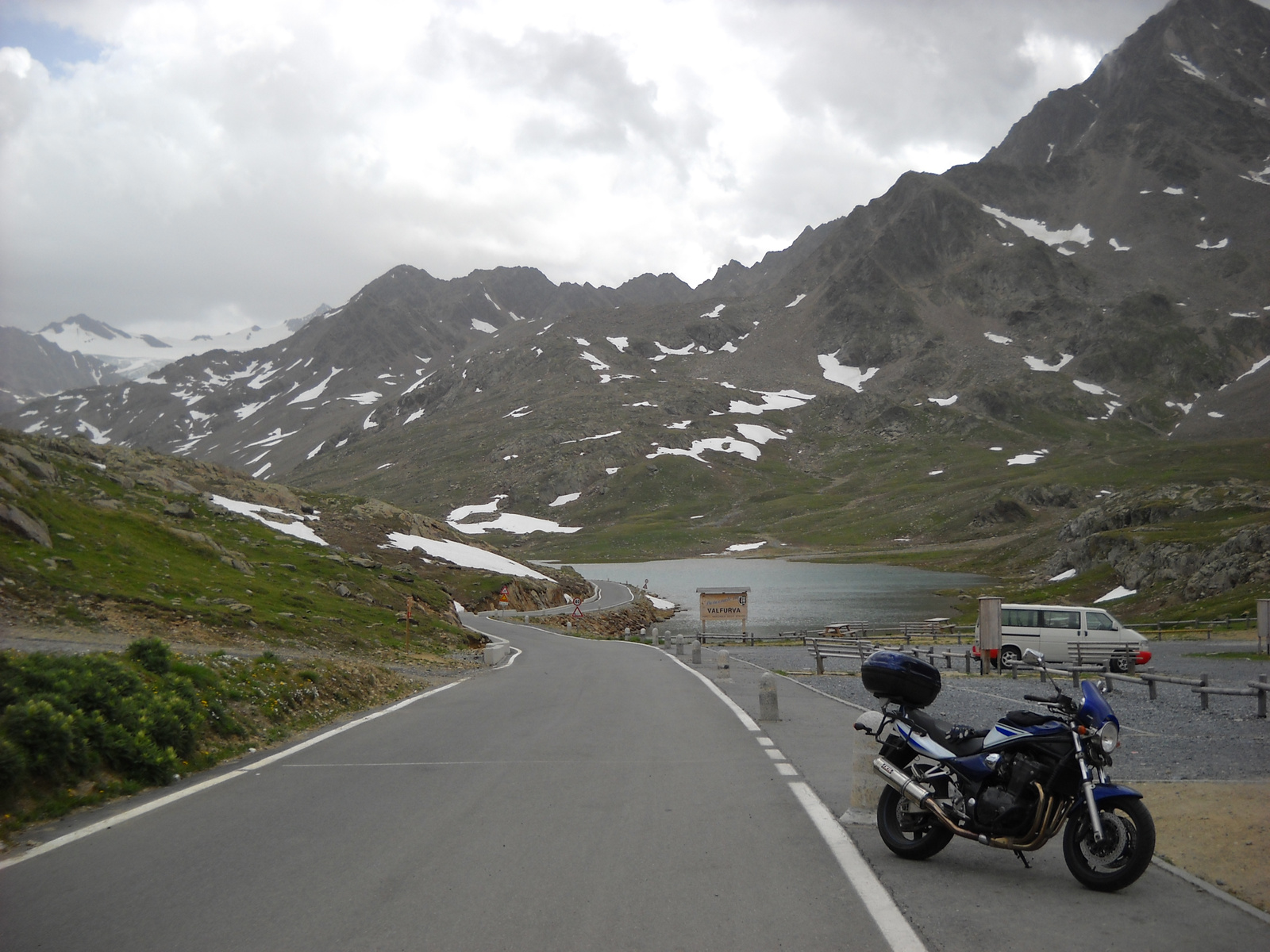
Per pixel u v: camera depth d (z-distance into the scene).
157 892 5.62
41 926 5.03
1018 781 5.96
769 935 4.88
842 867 6.15
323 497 80.38
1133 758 10.91
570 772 9.61
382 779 9.23
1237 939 4.86
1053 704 6.20
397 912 5.23
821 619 71.12
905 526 189.75
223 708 11.66
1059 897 5.58
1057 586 79.19
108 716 9.22
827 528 198.25
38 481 35.56
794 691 19.08
